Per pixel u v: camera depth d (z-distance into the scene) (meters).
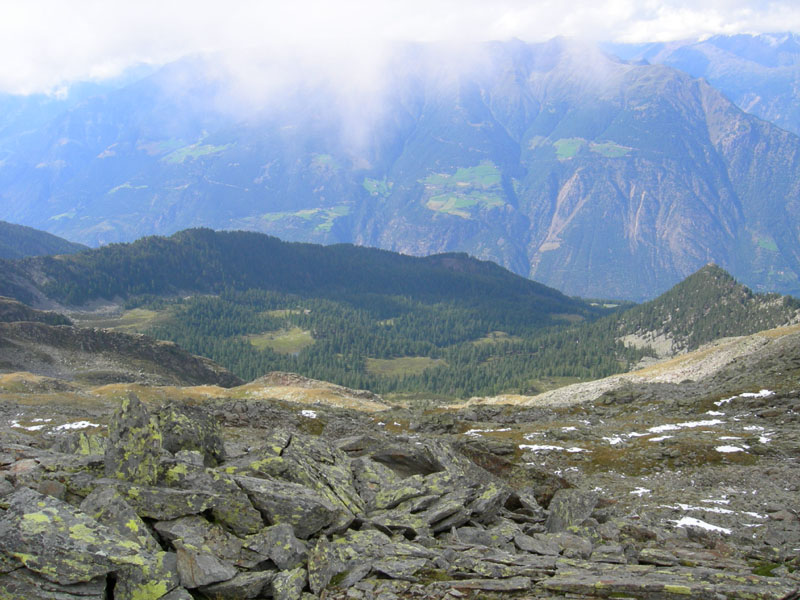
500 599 15.47
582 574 16.95
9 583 13.05
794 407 51.78
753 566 20.75
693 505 30.95
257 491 17.69
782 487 33.56
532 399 111.25
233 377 192.12
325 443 25.34
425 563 17.17
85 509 15.58
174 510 16.39
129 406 17.92
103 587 13.66
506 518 23.47
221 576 14.75
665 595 15.67
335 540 18.09
